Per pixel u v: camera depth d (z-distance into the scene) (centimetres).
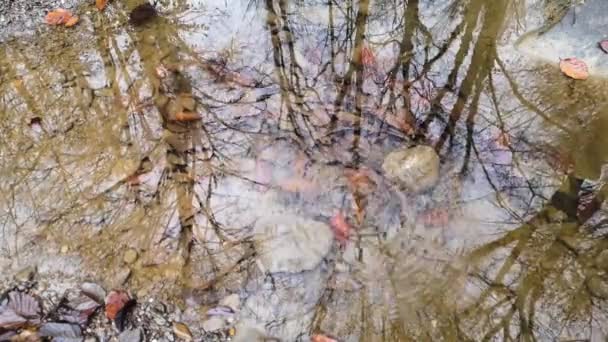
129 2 146
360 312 100
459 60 137
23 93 129
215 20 145
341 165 118
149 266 104
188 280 103
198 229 109
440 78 133
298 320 99
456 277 104
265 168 118
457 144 121
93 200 113
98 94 129
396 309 100
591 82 131
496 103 128
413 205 113
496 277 104
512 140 122
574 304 101
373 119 125
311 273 104
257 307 100
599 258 106
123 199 113
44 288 101
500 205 113
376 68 136
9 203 112
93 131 123
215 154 120
